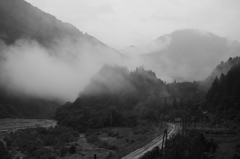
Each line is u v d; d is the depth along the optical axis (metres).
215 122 95.88
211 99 124.50
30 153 69.44
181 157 49.88
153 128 101.75
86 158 66.75
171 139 67.12
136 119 117.44
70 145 82.50
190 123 99.69
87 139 95.50
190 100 140.25
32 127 108.00
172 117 123.75
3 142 74.88
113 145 80.31
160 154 53.34
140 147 65.31
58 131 101.94
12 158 62.78
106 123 116.50
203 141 61.69
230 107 106.75
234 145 63.25
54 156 68.25
